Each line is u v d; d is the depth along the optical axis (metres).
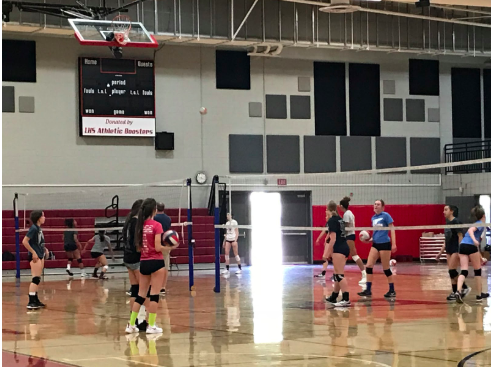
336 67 25.45
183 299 13.05
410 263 24.39
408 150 26.05
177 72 23.67
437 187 26.20
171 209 23.27
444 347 7.44
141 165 23.20
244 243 24.28
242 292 14.42
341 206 13.57
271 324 9.45
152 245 8.73
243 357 6.94
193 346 7.70
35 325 9.71
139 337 8.46
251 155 24.39
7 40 21.80
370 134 25.70
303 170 24.94
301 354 7.07
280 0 22.70
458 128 26.69
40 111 22.14
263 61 24.66
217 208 14.59
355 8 16.89
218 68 24.14
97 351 7.45
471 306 11.45
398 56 25.97
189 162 23.72
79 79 22.45
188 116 23.77
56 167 22.27
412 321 9.61
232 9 22.02
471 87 26.88
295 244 24.88
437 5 21.39
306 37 23.03
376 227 12.02
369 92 25.72
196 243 23.03
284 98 24.83
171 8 21.48
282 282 16.98
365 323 9.45
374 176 25.56
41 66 22.19
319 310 11.06
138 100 23.05
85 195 22.53
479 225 11.14
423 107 26.30
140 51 23.20
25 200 21.81
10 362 6.82
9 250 20.97
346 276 18.50
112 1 20.94
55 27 20.47
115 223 21.86
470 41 25.03
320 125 25.20
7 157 21.75
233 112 24.28
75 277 19.84
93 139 22.70
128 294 14.16
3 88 21.78
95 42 17.33
